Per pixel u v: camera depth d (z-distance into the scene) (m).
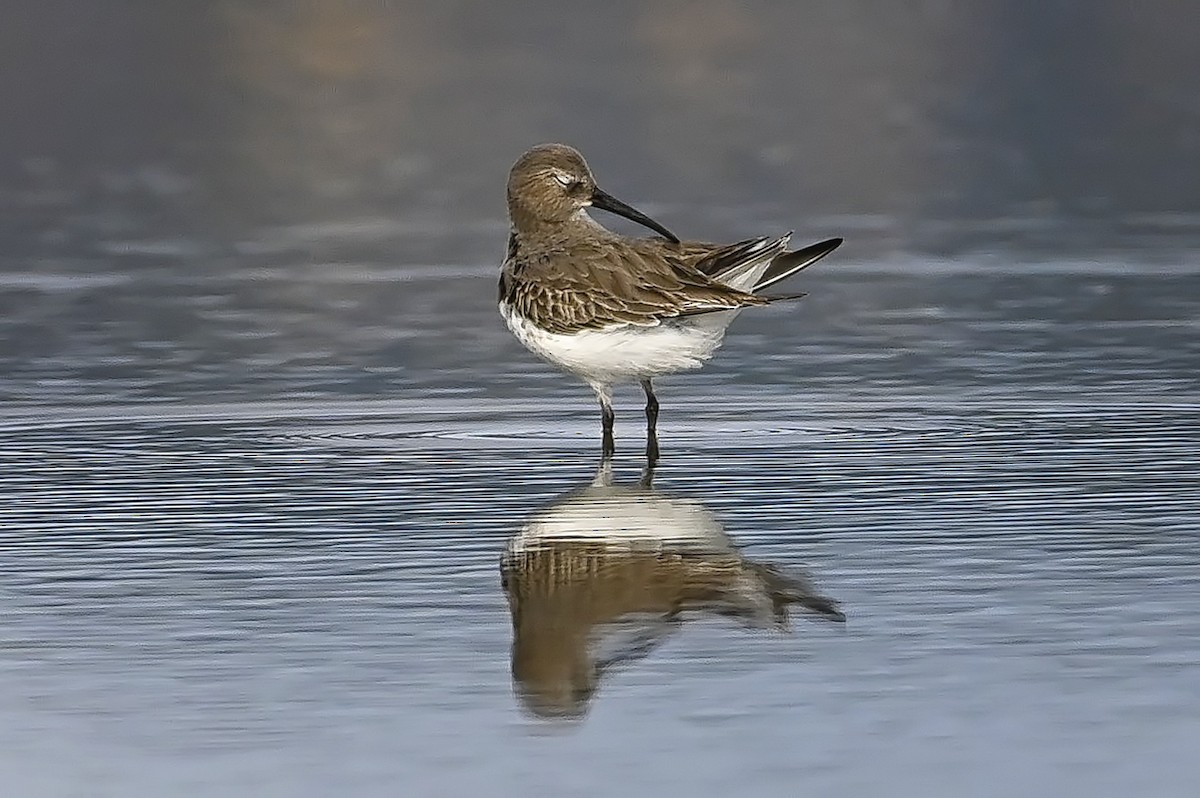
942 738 8.38
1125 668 9.13
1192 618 9.84
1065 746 8.27
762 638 9.68
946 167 25.25
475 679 9.20
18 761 8.27
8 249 21.28
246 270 20.44
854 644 9.55
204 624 10.00
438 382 16.11
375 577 10.79
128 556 11.22
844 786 7.91
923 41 32.19
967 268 20.33
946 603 10.16
